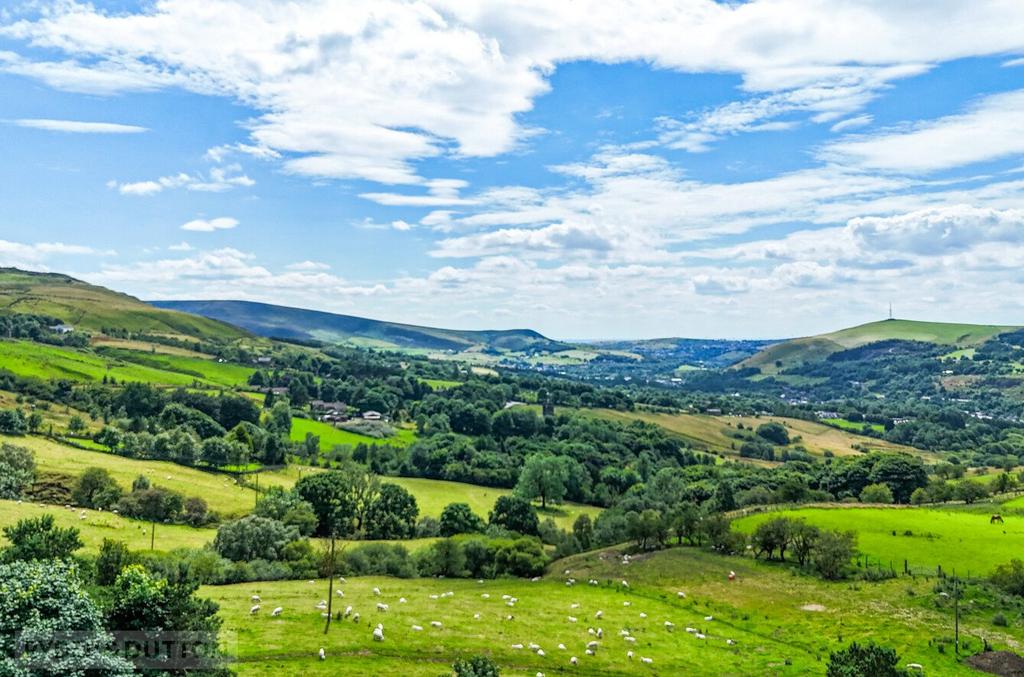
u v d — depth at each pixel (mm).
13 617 33719
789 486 149625
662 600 87562
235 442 169125
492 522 135375
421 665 58000
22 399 186000
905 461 168125
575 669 62031
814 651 69375
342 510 132000
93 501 119312
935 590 83188
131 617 38312
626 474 190375
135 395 199125
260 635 60625
